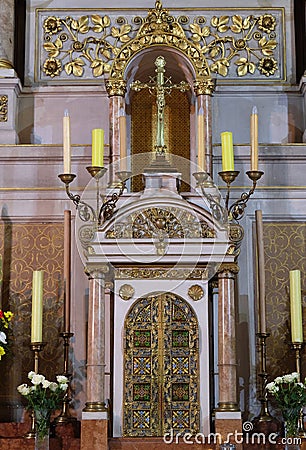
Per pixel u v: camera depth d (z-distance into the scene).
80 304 6.93
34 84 7.75
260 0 7.93
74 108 7.69
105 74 7.74
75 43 7.82
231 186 7.15
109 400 6.28
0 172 7.17
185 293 6.22
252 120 6.36
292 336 6.39
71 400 6.68
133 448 5.91
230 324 6.03
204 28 7.84
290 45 7.86
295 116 7.70
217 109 7.71
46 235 7.07
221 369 5.98
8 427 6.35
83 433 5.83
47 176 7.18
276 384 6.11
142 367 6.15
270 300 6.95
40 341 6.32
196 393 6.11
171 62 7.42
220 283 6.10
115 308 6.20
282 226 7.09
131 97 7.60
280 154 7.20
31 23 7.88
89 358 5.96
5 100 7.41
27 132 7.64
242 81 7.76
